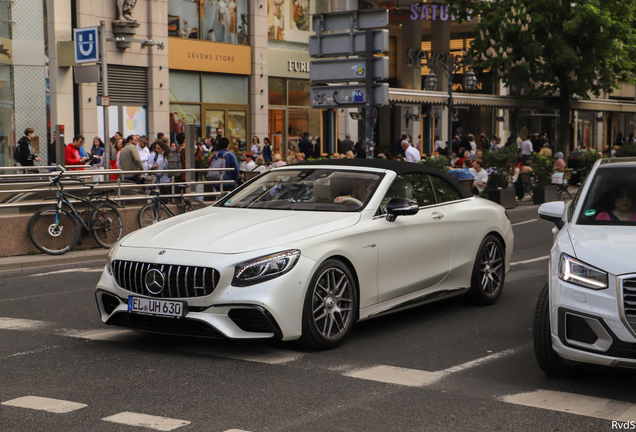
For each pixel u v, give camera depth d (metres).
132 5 24.73
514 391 5.06
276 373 5.44
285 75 30.91
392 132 39.09
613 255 4.82
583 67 30.52
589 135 50.34
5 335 6.68
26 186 12.70
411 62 37.88
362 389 5.08
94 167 18.98
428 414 4.58
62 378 5.33
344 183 6.93
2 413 4.58
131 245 6.17
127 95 25.08
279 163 19.67
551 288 5.04
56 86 22.72
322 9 32.66
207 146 25.70
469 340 6.51
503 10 30.08
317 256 5.91
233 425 4.38
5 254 11.75
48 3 22.61
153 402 4.79
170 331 5.84
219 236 6.02
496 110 42.56
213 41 27.86
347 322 6.25
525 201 24.09
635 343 4.62
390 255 6.64
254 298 5.57
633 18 31.02
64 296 8.71
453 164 25.95
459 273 7.60
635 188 5.77
